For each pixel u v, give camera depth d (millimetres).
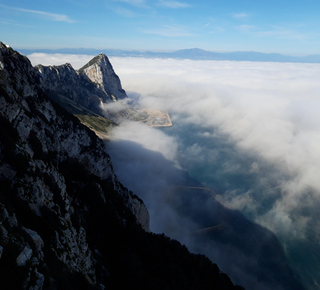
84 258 45344
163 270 64688
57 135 77438
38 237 34469
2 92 56000
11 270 25547
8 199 37000
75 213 56156
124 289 50312
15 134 49812
